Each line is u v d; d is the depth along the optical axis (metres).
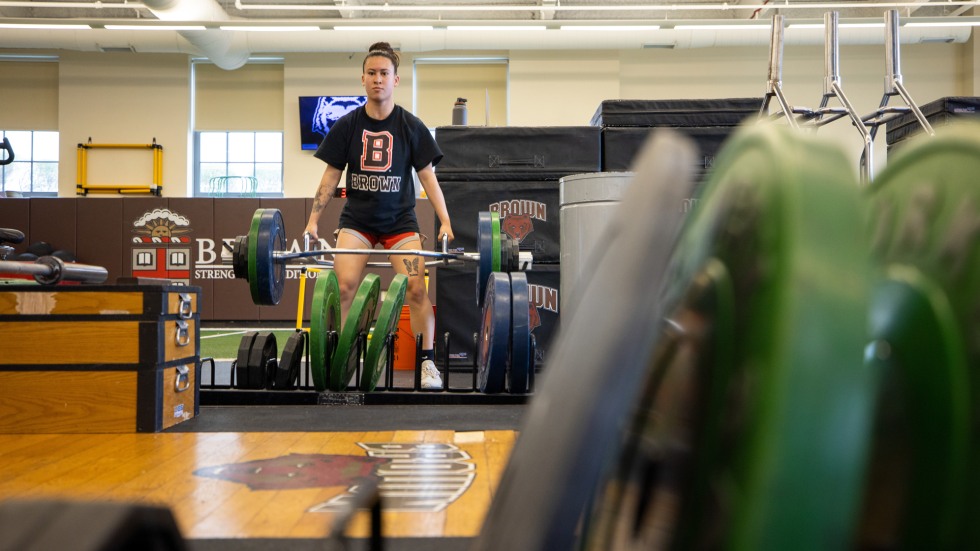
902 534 0.38
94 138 12.61
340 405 3.29
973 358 0.35
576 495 0.28
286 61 12.62
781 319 0.29
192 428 2.62
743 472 0.30
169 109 12.64
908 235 0.40
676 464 0.39
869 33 11.87
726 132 4.70
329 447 2.17
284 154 12.66
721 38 11.95
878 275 0.41
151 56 12.62
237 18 12.68
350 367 3.45
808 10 11.83
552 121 12.57
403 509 1.50
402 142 3.58
